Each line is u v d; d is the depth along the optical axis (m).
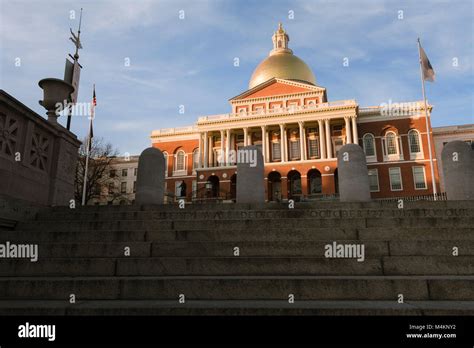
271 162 54.88
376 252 6.00
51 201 9.90
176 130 62.66
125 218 8.59
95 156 46.38
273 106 57.22
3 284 4.91
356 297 4.70
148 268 5.66
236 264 5.62
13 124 8.52
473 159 10.33
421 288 4.69
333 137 54.09
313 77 65.69
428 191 47.34
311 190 52.47
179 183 60.16
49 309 4.18
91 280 4.90
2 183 8.05
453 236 6.52
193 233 6.98
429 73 31.47
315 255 6.11
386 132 51.91
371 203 8.95
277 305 4.24
